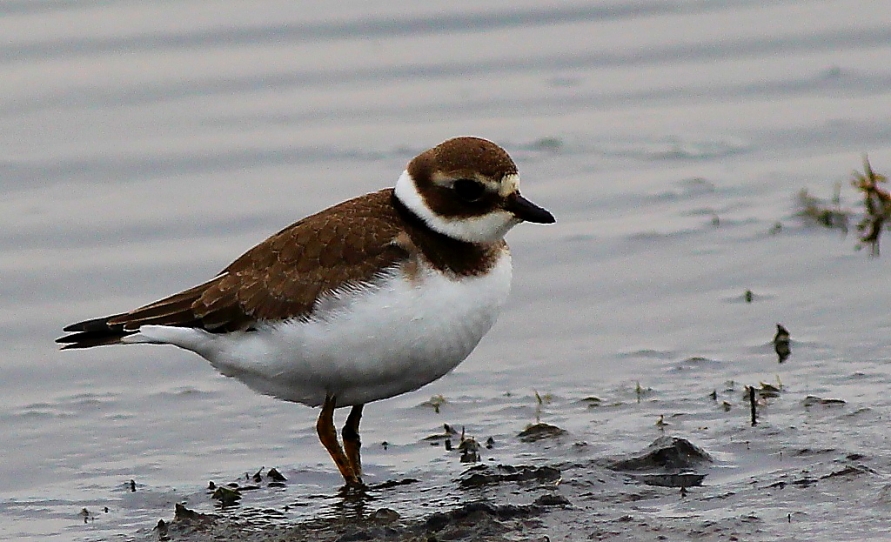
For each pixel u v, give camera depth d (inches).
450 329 399.5
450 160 401.7
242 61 772.6
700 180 664.4
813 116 720.3
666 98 745.6
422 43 797.9
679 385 482.0
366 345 394.0
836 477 388.2
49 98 733.9
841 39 789.2
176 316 411.2
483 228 401.7
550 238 617.6
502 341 531.8
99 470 439.5
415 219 405.1
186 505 405.7
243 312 401.7
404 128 712.4
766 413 447.2
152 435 466.0
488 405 476.4
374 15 817.5
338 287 392.5
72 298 570.6
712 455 415.2
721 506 376.8
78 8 818.8
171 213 637.3
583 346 523.5
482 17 821.9
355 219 406.9
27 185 663.8
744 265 585.3
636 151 693.9
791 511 369.4
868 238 599.8
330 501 403.5
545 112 732.0
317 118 722.2
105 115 722.2
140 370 519.5
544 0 830.5
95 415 482.6
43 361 526.6
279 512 396.8
